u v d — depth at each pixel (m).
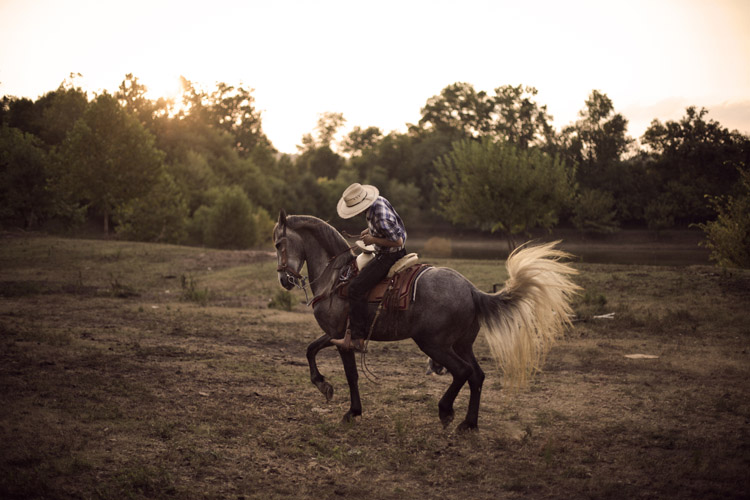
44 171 40.28
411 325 5.90
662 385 8.02
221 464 4.97
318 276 6.32
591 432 6.15
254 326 12.06
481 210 31.17
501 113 84.00
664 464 5.25
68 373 7.09
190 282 19.00
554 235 67.81
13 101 72.75
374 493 4.67
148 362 8.11
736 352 10.00
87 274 20.44
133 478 4.43
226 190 44.91
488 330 5.88
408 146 97.25
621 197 75.06
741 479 4.96
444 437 5.95
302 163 113.38
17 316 11.32
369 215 5.90
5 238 28.59
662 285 15.94
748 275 16.23
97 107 36.94
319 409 6.70
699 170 75.81
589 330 11.94
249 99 112.62
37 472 4.40
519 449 5.66
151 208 42.06
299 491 4.60
